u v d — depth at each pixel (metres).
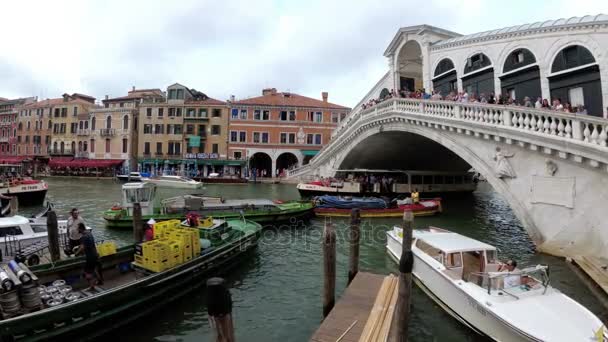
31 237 10.17
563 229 10.19
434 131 15.65
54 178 40.59
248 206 15.94
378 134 21.25
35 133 48.72
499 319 5.50
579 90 12.62
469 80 17.45
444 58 19.03
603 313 6.89
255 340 6.32
